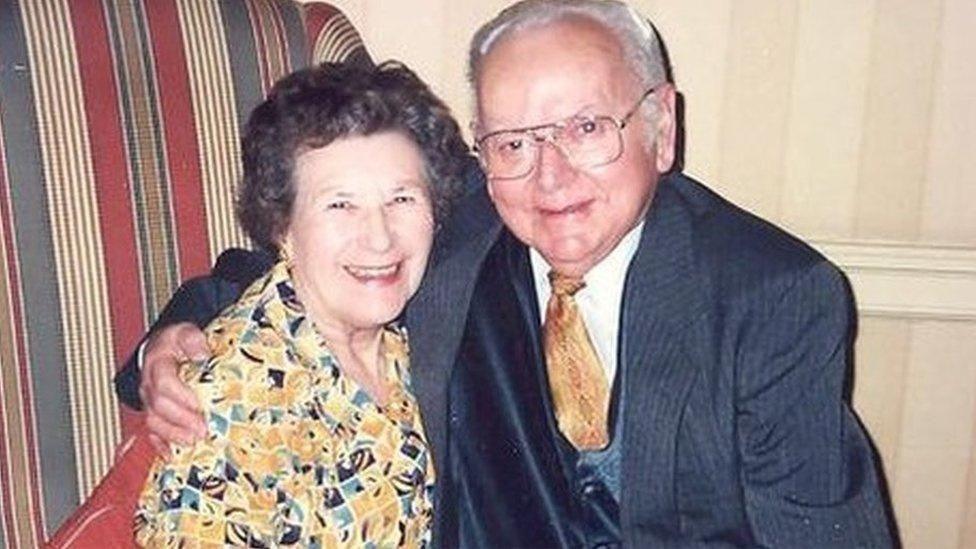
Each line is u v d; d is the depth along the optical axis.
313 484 1.23
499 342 1.41
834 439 1.31
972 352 1.92
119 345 1.55
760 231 1.36
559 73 1.23
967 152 1.83
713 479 1.33
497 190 1.30
